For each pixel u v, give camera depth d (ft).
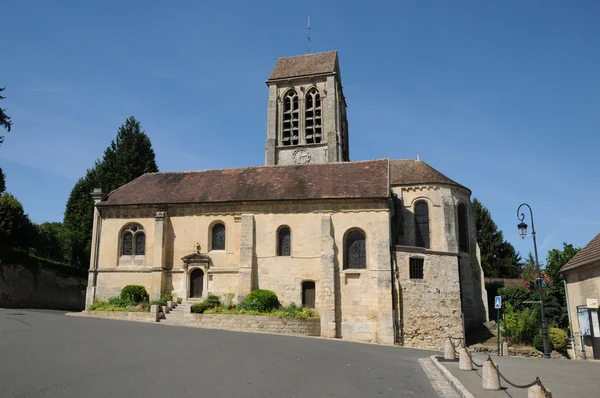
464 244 131.03
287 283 112.57
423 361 62.80
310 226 114.11
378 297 105.91
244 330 100.99
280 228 116.37
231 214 118.93
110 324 85.25
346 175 122.52
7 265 127.03
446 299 109.60
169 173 137.28
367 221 111.34
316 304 110.63
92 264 122.93
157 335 70.69
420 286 108.37
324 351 65.36
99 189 128.26
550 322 118.01
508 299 136.36
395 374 48.96
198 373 42.06
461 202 133.28
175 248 120.37
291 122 169.68
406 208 130.00
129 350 53.98
